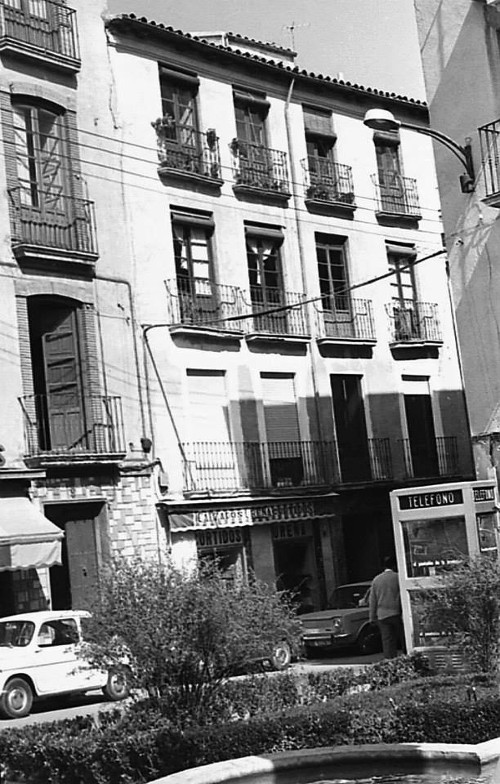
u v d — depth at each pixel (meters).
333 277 37.72
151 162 32.19
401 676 15.87
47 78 29.56
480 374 21.78
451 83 22.45
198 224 33.44
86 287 29.66
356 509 36.47
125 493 29.83
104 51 31.44
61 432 29.19
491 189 21.69
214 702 12.45
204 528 31.59
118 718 13.32
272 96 36.66
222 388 33.44
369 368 38.09
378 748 10.41
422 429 39.66
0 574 26.44
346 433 37.09
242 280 34.44
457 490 18.27
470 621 14.84
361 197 38.91
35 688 21.58
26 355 27.84
